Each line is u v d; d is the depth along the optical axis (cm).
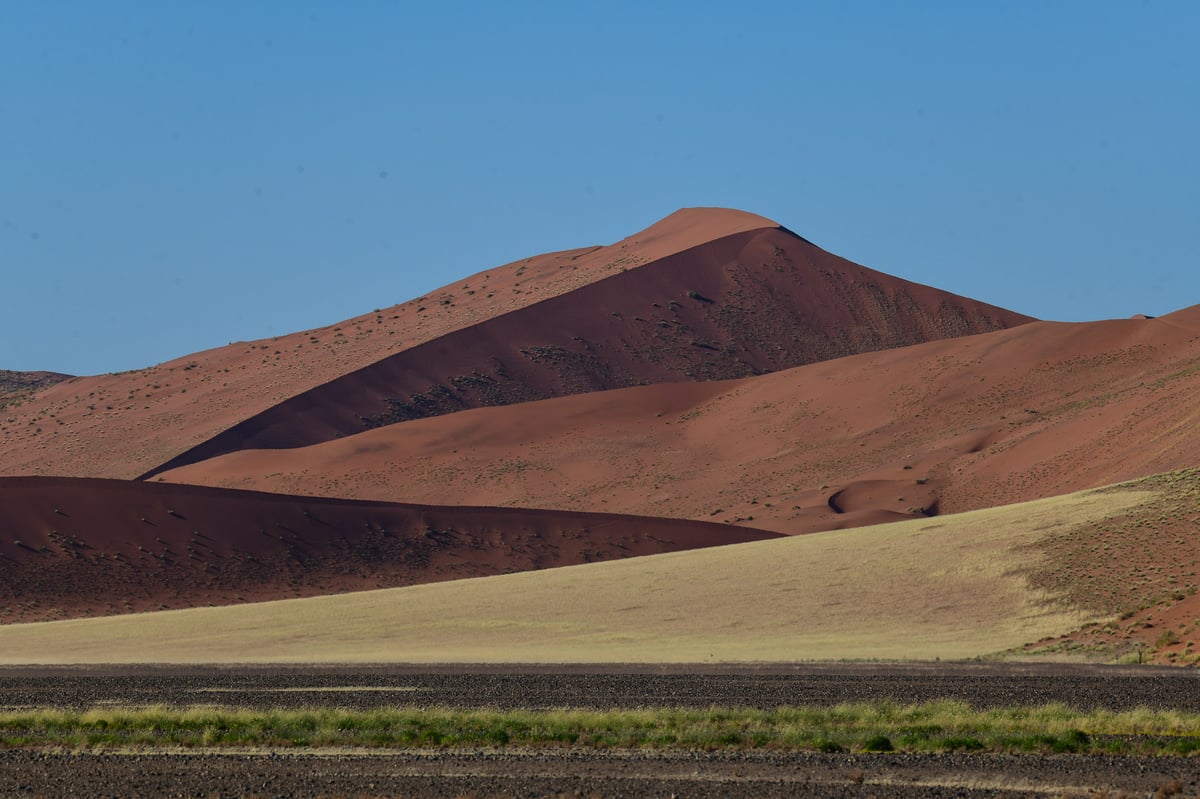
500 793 6888
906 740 8225
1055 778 7062
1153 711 9575
